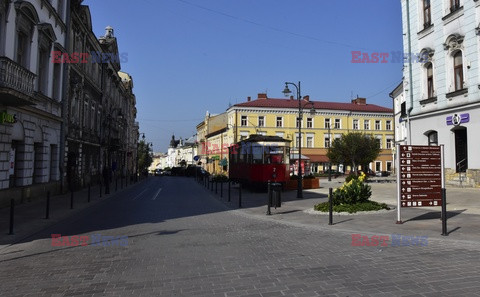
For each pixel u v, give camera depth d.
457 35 20.39
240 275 5.57
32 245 8.20
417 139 24.53
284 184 24.27
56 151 21.53
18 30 15.52
